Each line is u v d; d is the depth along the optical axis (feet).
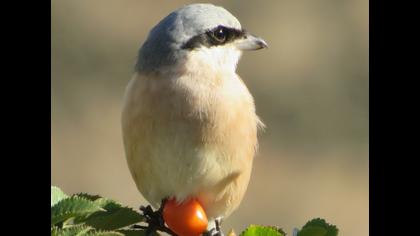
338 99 75.72
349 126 73.72
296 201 66.44
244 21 81.82
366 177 69.72
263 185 67.56
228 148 31.99
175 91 31.55
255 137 33.71
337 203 66.54
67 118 69.31
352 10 81.61
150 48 32.45
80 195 24.31
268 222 64.13
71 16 77.05
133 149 31.96
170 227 29.76
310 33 80.48
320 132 73.31
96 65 74.59
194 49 32.48
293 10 82.12
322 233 24.57
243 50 33.68
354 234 65.21
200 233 29.58
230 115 31.94
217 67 32.71
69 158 65.51
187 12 32.96
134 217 24.35
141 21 79.10
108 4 78.95
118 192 63.46
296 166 70.23
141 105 31.48
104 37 77.00
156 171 31.81
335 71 77.82
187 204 30.22
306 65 78.13
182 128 31.40
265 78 76.79
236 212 64.18
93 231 23.62
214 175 32.01
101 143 67.15
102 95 72.18
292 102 75.41
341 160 71.15
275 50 79.00
